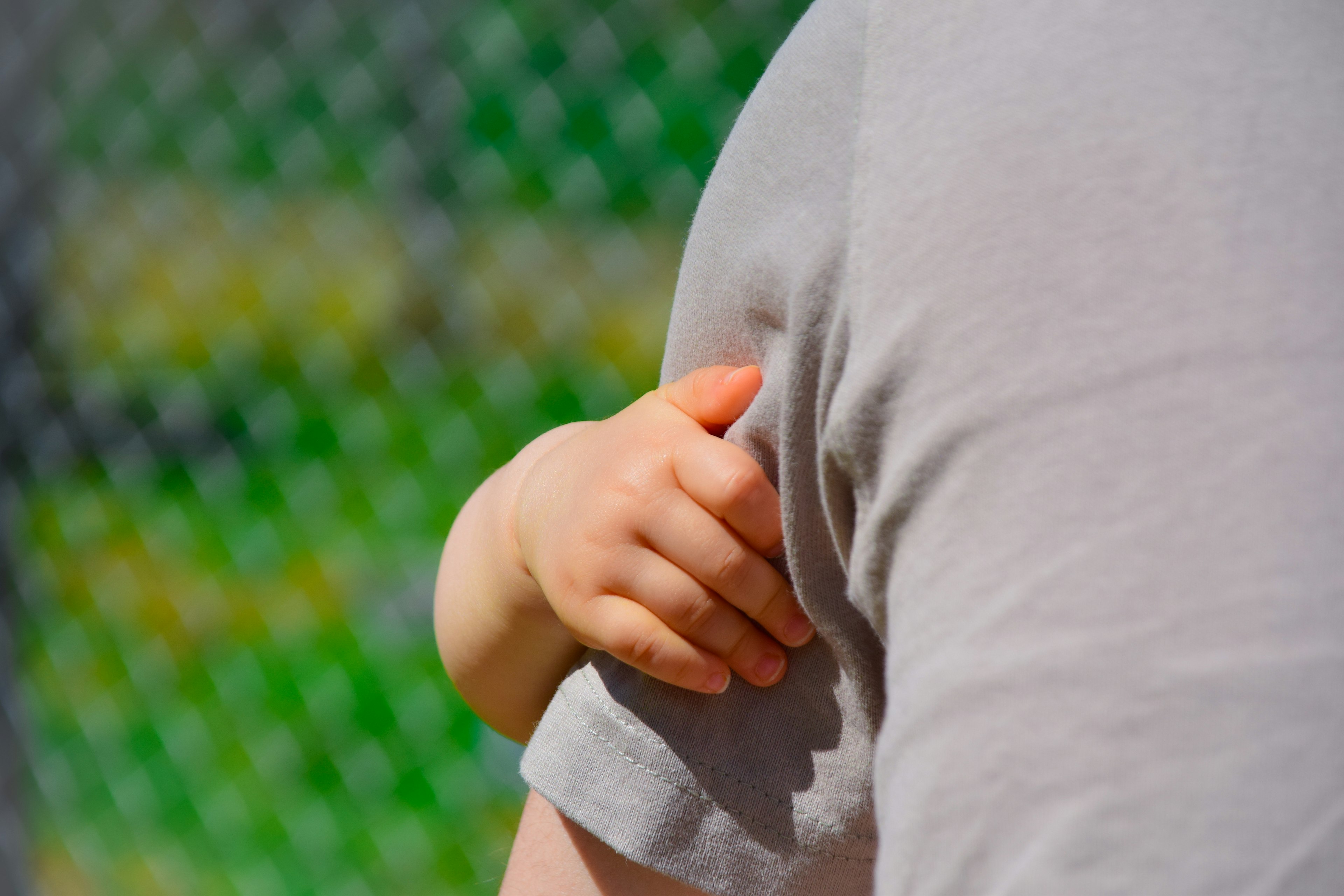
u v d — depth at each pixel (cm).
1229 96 52
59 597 517
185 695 494
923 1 66
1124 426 47
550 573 98
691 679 88
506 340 574
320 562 535
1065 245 51
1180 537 45
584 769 91
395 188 588
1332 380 45
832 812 85
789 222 79
